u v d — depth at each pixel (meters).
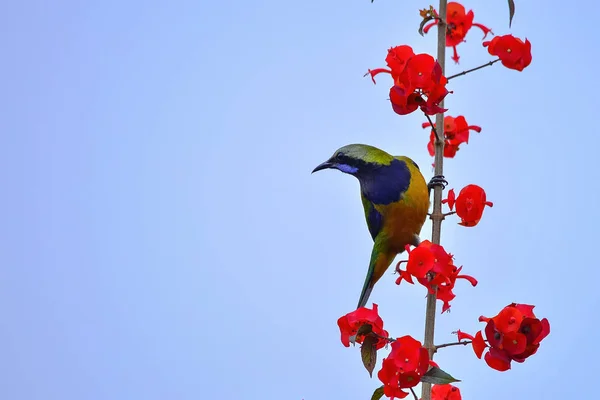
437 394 9.43
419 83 8.73
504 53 9.81
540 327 8.05
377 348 8.31
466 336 8.49
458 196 9.54
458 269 8.78
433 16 9.35
